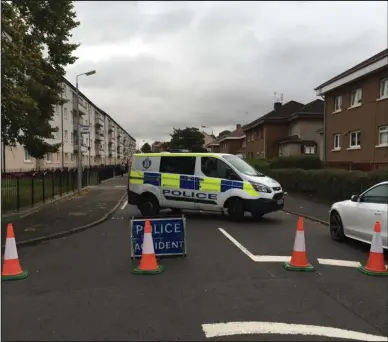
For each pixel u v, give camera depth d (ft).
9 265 20.49
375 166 67.51
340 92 86.22
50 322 14.46
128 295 17.42
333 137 90.02
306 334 13.35
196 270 21.49
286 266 21.77
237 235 32.01
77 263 23.39
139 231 24.08
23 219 40.19
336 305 16.11
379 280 19.75
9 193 46.75
